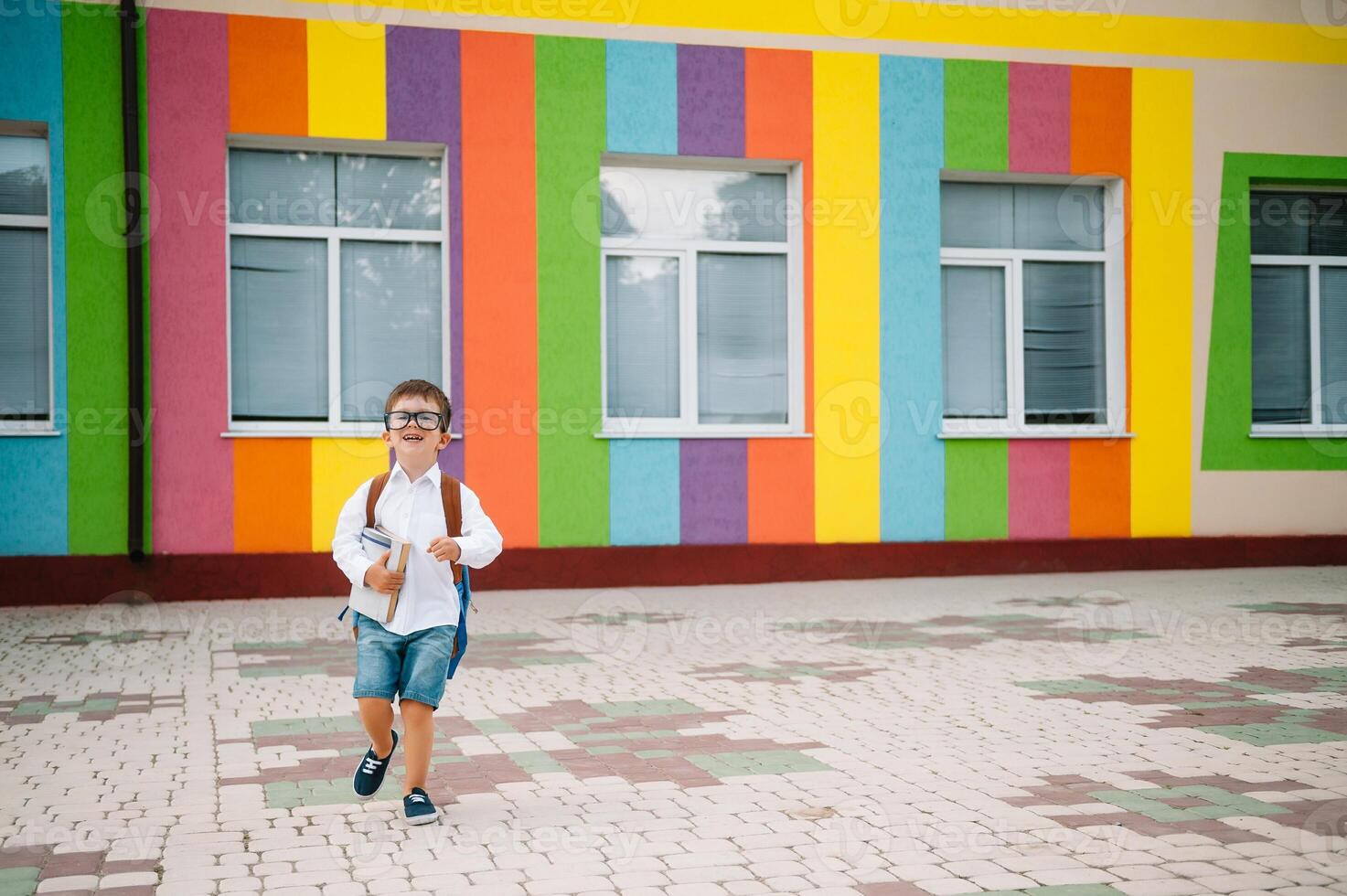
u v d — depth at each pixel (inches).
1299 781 181.6
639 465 463.8
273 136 432.1
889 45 486.3
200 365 425.1
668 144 465.7
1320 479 531.5
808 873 140.0
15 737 216.5
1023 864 142.6
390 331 450.3
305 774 189.8
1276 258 538.3
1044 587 458.6
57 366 415.5
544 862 144.6
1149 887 134.3
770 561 474.3
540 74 454.0
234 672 285.7
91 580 415.2
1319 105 530.6
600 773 189.8
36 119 412.2
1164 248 516.1
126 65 414.9
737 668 290.2
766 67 474.9
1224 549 518.9
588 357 459.2
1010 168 498.9
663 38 465.1
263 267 439.2
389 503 168.6
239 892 134.6
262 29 428.8
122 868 143.4
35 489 413.1
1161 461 514.9
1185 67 516.4
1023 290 512.1
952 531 493.4
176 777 187.8
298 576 429.7
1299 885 134.7
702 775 187.3
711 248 480.1
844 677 278.1
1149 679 271.9
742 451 473.4
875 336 486.3
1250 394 525.3
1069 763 193.3
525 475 454.0
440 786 182.1
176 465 422.9
